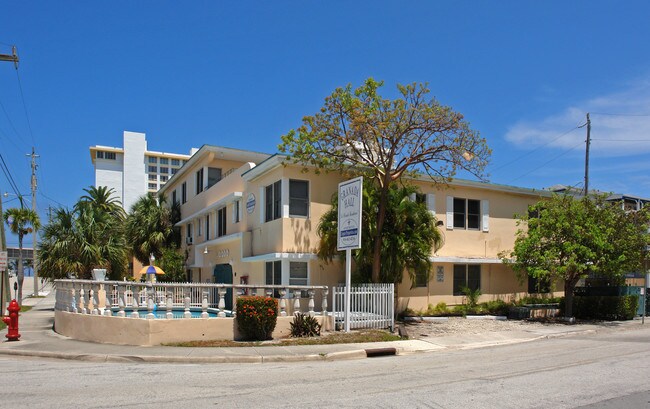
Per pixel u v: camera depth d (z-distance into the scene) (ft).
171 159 345.31
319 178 62.90
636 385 27.84
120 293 44.57
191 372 32.04
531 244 64.49
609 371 32.27
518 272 69.97
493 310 71.72
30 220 125.08
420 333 52.70
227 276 77.97
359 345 43.09
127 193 289.12
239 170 73.51
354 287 51.57
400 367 34.35
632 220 66.28
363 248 56.39
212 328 43.62
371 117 53.78
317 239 61.77
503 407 22.94
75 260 83.61
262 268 65.57
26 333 51.03
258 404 23.24
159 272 79.10
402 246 55.88
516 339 50.85
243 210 71.92
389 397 24.75
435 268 70.33
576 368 33.47
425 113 54.13
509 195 78.69
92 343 42.96
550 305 73.26
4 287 72.95
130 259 108.37
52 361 36.65
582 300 71.41
